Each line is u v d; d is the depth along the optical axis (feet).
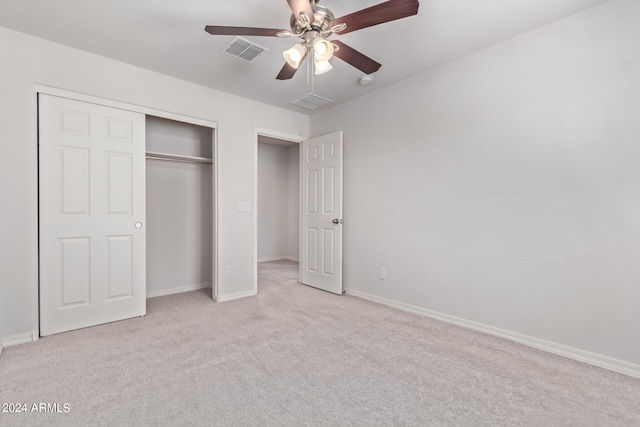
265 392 5.52
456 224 8.77
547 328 7.20
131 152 9.14
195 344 7.43
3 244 7.18
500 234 7.91
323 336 7.95
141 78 9.20
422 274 9.58
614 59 6.28
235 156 11.28
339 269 11.85
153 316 9.35
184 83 10.03
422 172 9.53
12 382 5.72
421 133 9.53
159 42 7.81
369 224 11.14
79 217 8.32
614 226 6.34
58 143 7.95
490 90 8.01
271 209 19.88
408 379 5.98
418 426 4.71
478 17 6.74
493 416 4.94
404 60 8.71
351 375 6.11
